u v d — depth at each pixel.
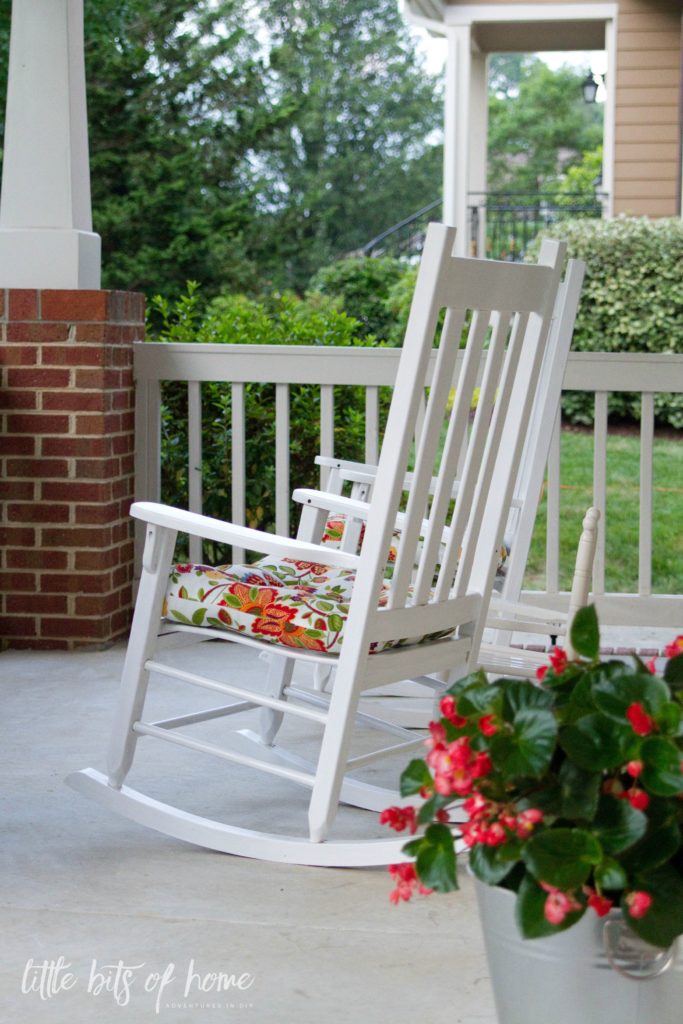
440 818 1.43
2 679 3.47
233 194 14.87
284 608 2.21
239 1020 1.69
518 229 10.53
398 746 2.31
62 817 2.43
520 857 1.33
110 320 3.73
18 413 3.73
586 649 1.42
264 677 3.54
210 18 15.21
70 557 3.77
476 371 2.14
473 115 10.67
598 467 3.91
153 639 2.32
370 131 18.61
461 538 2.31
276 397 3.98
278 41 18.06
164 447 4.36
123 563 3.95
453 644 2.36
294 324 4.70
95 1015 1.70
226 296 13.73
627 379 3.84
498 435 2.25
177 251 14.11
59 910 2.02
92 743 2.89
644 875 1.34
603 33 10.10
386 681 2.22
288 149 16.44
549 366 2.89
